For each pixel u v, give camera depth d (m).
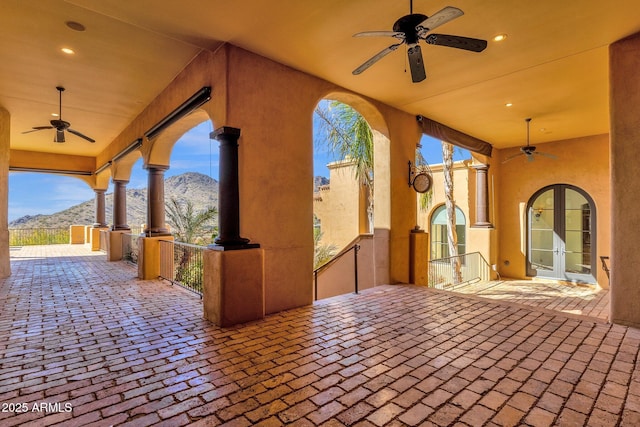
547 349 3.02
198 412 2.07
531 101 5.59
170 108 5.19
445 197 9.36
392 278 5.73
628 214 3.69
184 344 3.15
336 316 4.00
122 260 9.28
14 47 4.12
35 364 2.74
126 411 2.08
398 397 2.23
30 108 6.42
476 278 8.80
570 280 8.20
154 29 3.52
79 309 4.37
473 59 4.14
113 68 4.71
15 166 10.01
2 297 5.04
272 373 2.56
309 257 4.55
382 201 5.82
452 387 2.35
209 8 3.14
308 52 4.00
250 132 3.99
